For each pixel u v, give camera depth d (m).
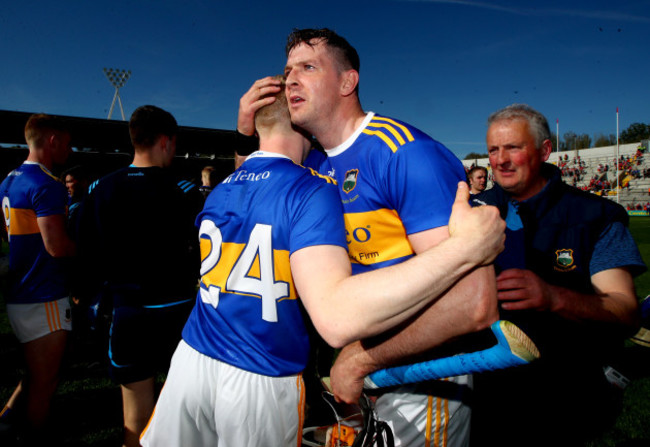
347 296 0.76
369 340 1.07
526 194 1.67
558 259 1.56
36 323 2.15
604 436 2.24
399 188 1.17
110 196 2.04
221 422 1.08
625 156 32.62
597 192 29.97
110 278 2.05
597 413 1.65
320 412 1.85
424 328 0.95
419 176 1.12
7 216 2.19
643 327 2.02
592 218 1.51
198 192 2.28
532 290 1.25
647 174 29.50
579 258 1.53
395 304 0.74
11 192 2.16
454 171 1.17
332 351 2.58
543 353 1.62
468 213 0.87
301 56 1.27
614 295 1.38
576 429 1.67
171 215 2.10
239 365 1.09
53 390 2.25
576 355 1.59
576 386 1.61
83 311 3.01
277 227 1.05
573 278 1.54
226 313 1.13
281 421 1.10
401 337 0.99
